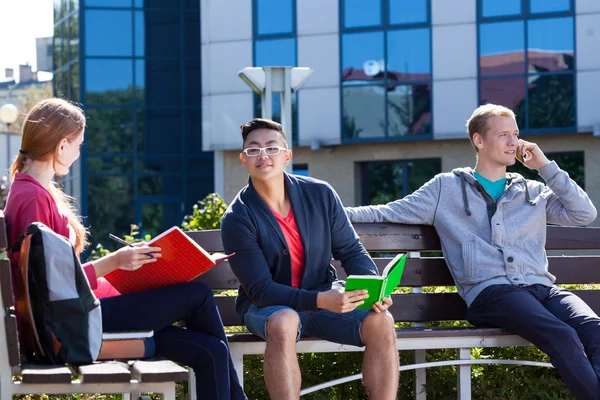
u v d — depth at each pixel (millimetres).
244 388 4938
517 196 5102
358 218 5152
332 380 4863
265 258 4363
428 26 23844
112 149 28406
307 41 24734
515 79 23281
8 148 23078
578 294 5301
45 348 3498
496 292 4762
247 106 25203
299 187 4477
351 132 24375
